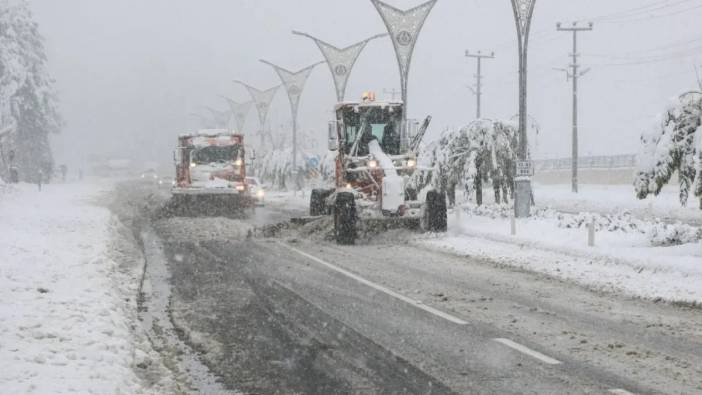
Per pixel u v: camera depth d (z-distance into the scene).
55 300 13.36
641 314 13.61
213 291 16.39
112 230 28.94
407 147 29.23
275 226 30.78
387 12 36.34
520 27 29.20
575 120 60.41
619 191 57.41
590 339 11.70
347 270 19.48
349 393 9.05
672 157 20.20
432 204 27.11
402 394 8.98
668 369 9.95
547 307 14.32
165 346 11.52
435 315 13.60
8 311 12.36
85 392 8.16
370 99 29.73
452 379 9.57
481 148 35.56
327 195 32.06
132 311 13.95
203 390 9.24
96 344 10.41
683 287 15.61
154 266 20.42
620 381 9.41
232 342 11.69
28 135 102.75
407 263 20.77
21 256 19.34
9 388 8.20
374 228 27.81
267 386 9.38
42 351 9.89
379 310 14.11
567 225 26.25
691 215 37.16
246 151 45.41
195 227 33.06
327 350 11.13
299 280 17.88
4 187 62.03
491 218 31.09
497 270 19.34
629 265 18.50
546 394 8.91
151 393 8.92
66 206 44.38
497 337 11.84
